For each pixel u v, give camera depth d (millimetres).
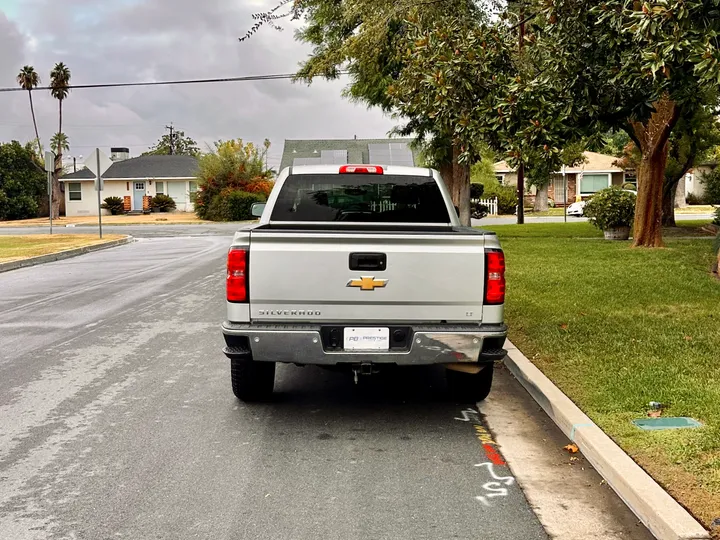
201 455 5027
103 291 13125
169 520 4012
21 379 7062
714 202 45438
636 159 24688
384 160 38125
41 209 51250
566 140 8016
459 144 9281
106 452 5078
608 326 8383
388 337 5379
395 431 5562
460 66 8211
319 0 20234
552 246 17859
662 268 12875
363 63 18703
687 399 5613
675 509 3826
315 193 7031
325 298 5328
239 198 43500
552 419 5777
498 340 5367
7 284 14422
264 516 4066
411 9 13422
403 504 4230
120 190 53188
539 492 4398
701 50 5742
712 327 8164
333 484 4527
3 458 4973
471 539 3799
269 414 5984
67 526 3939
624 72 7156
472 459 4957
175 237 29109
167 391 6641
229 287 5355
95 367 7543
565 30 7668
